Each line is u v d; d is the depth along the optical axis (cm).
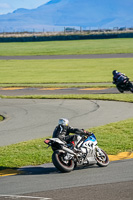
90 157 3491
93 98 8912
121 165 3494
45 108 7862
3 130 5806
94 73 15612
